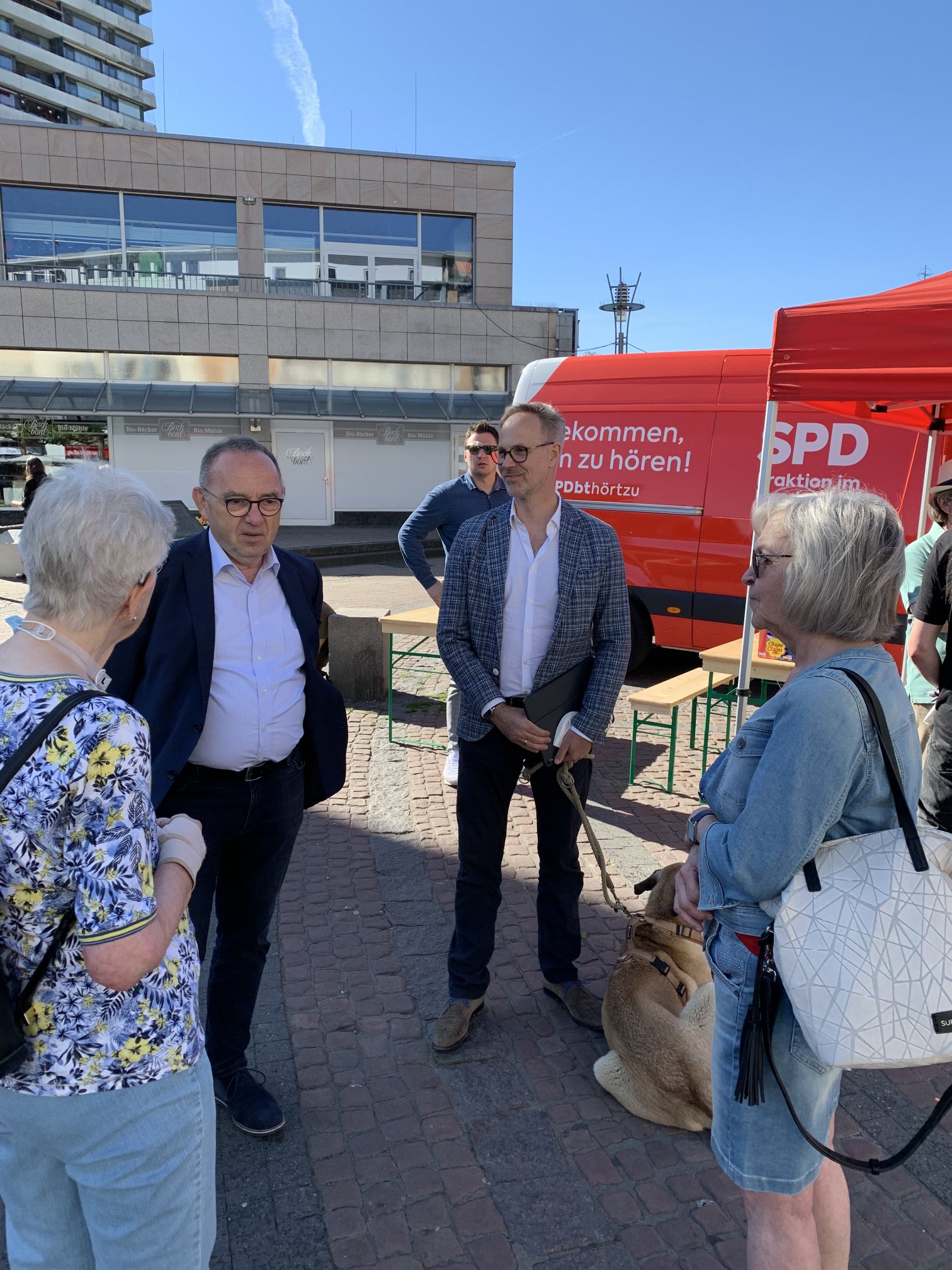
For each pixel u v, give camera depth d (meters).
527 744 2.61
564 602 2.67
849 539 1.40
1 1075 1.21
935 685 3.23
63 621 1.30
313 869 4.10
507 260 21.41
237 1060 2.53
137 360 20.27
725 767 1.58
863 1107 2.59
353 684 6.98
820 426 6.32
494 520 2.78
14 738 1.18
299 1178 2.28
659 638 7.24
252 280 20.69
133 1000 1.29
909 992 1.28
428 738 6.08
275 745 2.33
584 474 7.40
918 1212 2.19
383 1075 2.69
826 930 1.32
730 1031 1.52
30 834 1.18
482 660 2.79
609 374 7.35
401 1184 2.27
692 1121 2.43
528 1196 2.22
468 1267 2.02
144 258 20.38
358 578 14.23
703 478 6.82
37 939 1.23
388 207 20.81
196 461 20.70
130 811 1.21
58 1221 1.41
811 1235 1.53
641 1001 2.53
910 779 1.42
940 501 3.78
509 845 4.35
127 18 74.94
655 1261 2.04
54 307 19.56
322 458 21.28
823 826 1.35
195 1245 1.39
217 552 2.28
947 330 2.93
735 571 6.71
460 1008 2.85
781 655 4.79
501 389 22.05
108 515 1.27
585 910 3.70
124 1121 1.28
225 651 2.26
